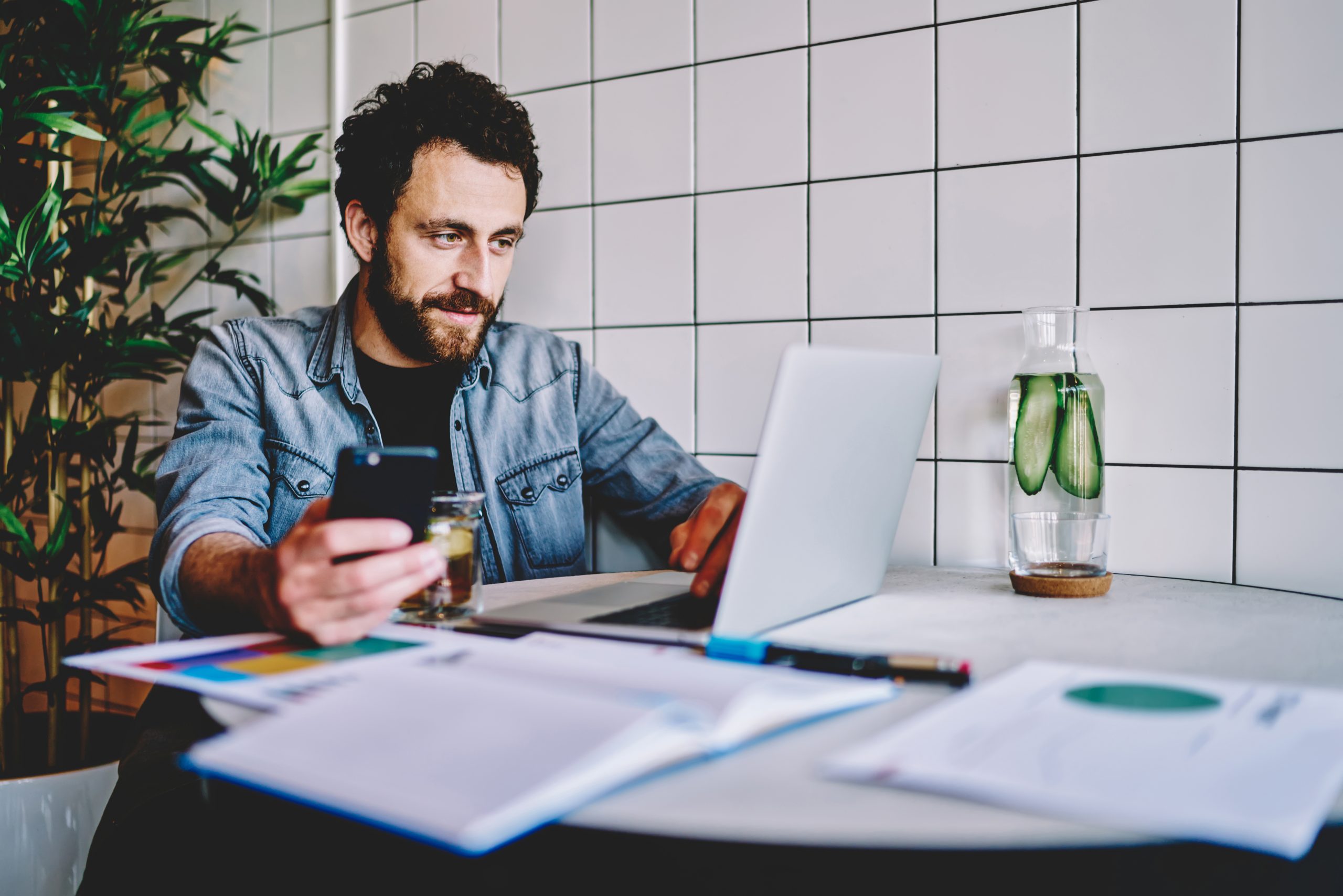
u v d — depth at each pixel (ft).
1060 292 3.86
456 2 5.10
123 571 5.23
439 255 4.04
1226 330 3.60
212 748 1.56
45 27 5.00
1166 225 3.67
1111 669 2.06
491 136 3.97
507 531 4.55
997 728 1.67
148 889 2.69
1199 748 1.55
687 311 4.60
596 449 4.62
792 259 4.36
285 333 4.44
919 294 4.11
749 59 4.40
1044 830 1.35
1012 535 3.38
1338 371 3.44
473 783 1.36
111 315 6.26
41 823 4.39
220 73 5.88
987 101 3.95
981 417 4.03
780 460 2.26
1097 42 3.75
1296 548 3.53
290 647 2.32
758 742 1.72
